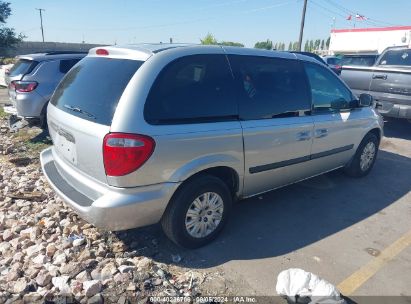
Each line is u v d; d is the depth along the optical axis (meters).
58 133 3.44
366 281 3.09
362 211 4.39
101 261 3.13
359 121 4.90
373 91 7.96
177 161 2.99
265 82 3.70
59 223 3.74
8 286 2.82
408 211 4.43
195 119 3.10
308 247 3.56
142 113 2.81
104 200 2.81
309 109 4.14
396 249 3.59
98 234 3.53
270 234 3.77
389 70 7.55
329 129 4.40
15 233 3.58
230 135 3.30
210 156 3.21
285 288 2.78
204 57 3.27
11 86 6.96
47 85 6.73
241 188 3.65
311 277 2.82
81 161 3.05
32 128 7.68
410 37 32.56
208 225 3.44
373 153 5.50
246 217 4.11
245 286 2.95
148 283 2.88
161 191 2.97
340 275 3.16
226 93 3.34
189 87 3.11
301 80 4.09
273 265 3.24
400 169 5.96
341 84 4.71
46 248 3.28
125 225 2.94
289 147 3.92
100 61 3.32
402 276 3.18
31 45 45.44
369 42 35.94
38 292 2.76
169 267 3.14
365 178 5.47
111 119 2.79
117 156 2.73
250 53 3.65
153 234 3.61
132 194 2.85
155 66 2.94
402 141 7.82
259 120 3.58
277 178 4.00
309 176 4.52
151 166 2.85
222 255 3.35
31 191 4.56
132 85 2.83
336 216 4.23
